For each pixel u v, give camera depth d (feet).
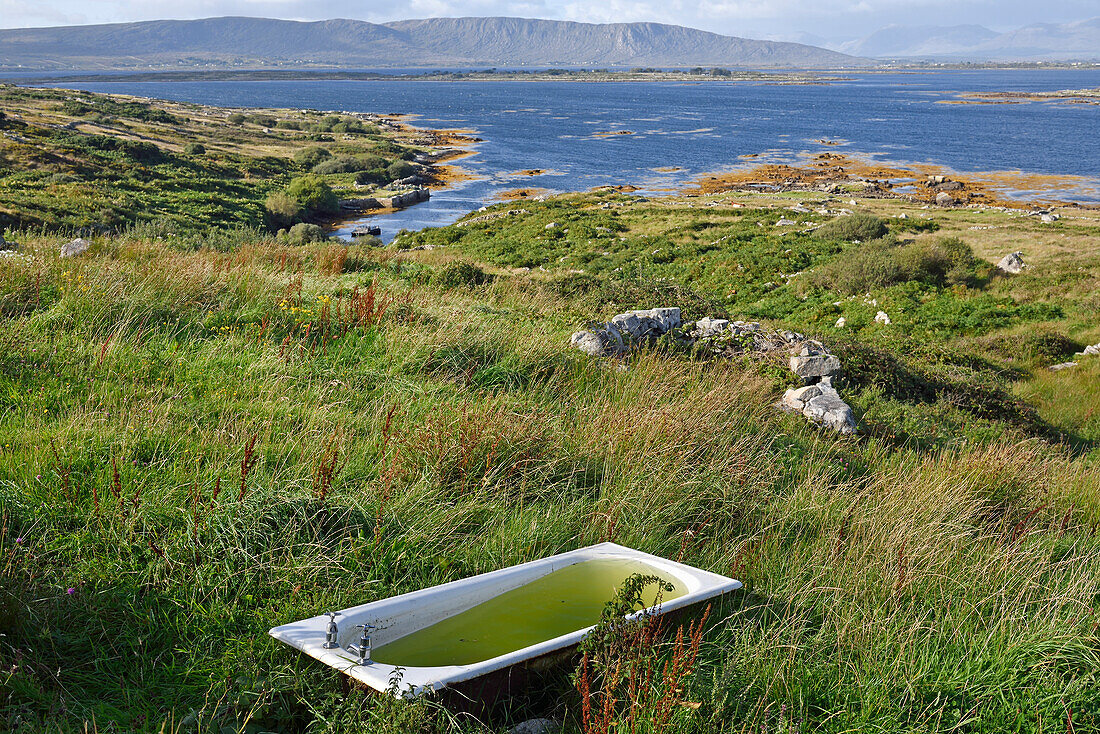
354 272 46.03
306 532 13.47
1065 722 11.08
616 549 13.93
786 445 23.82
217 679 10.38
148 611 11.27
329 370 22.85
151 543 12.39
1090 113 534.78
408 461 16.83
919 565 15.67
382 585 12.68
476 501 15.87
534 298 40.14
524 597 12.47
